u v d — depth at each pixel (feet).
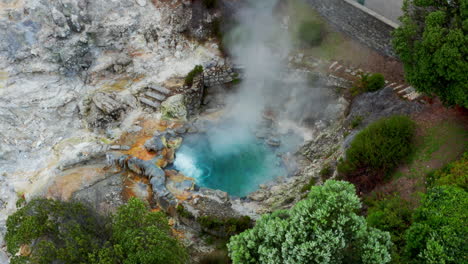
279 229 63.62
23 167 122.72
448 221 71.10
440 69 94.94
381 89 125.29
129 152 127.54
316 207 63.62
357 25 140.87
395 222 85.97
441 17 95.61
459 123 106.63
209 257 96.43
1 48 133.08
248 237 66.23
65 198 110.73
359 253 64.69
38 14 136.98
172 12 157.17
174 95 141.59
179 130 137.28
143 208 76.69
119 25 149.69
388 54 137.28
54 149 127.65
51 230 73.15
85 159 123.75
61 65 138.82
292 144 135.95
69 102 136.26
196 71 145.38
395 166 103.35
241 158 132.05
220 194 116.57
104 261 65.77
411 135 106.73
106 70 144.15
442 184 90.48
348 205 63.05
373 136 107.14
